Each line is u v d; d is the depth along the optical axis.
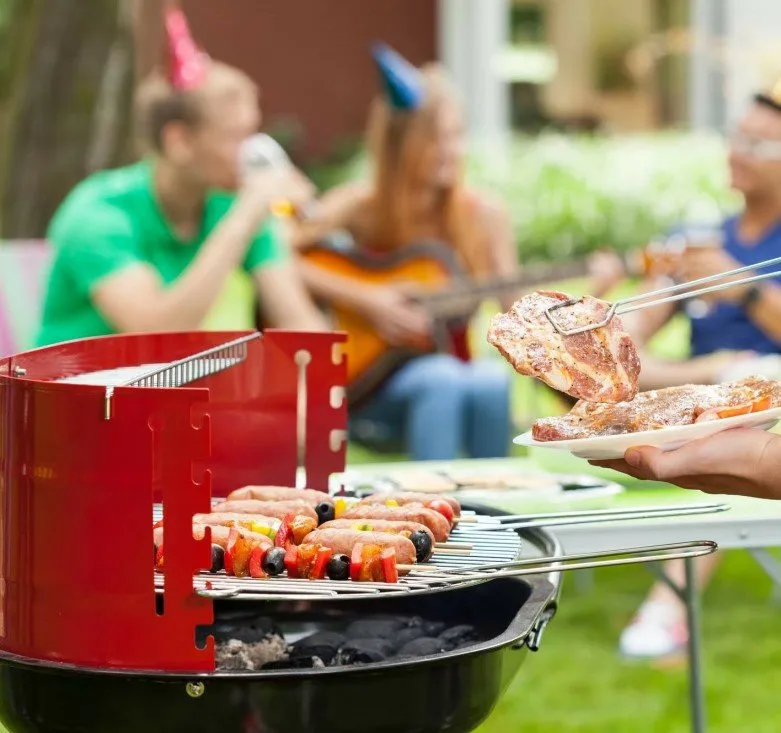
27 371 2.30
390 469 3.16
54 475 1.88
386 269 5.39
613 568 5.71
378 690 1.88
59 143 6.78
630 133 13.70
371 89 14.31
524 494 2.82
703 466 2.00
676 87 13.49
